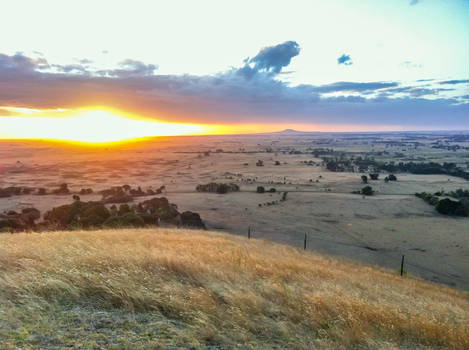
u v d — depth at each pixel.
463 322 5.86
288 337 3.97
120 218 37.03
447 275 38.69
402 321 5.10
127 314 4.11
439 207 84.06
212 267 6.81
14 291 4.34
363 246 54.00
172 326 3.84
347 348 3.91
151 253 7.42
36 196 107.50
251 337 3.84
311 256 18.05
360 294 7.05
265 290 5.71
